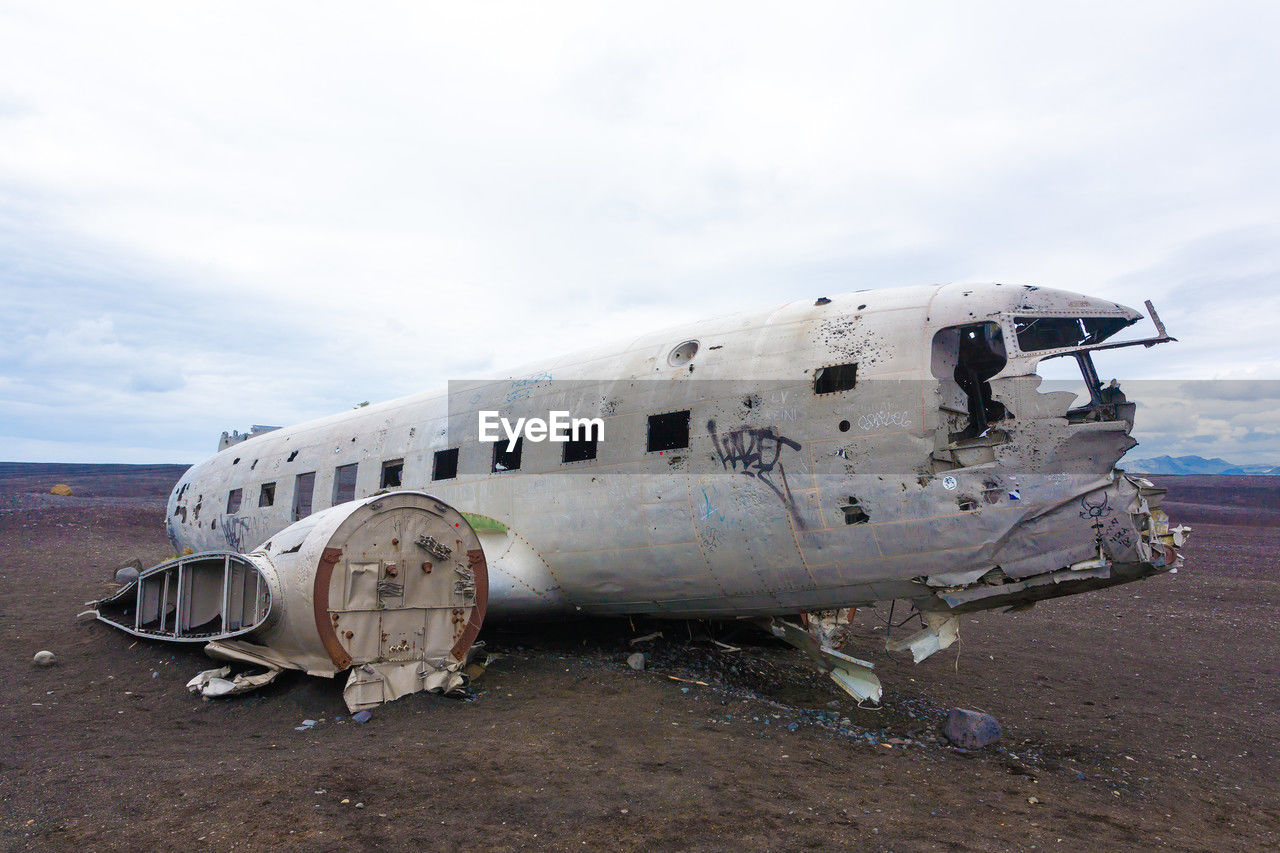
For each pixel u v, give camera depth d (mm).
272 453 13938
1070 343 7145
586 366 9383
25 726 6102
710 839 4250
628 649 9383
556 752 5645
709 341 8359
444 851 3936
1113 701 9320
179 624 8352
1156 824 5074
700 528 7637
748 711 7230
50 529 24703
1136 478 6438
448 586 7258
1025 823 4852
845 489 6836
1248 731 8078
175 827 4059
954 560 6449
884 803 5012
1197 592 19500
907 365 6762
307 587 6582
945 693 9227
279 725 6312
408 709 6672
